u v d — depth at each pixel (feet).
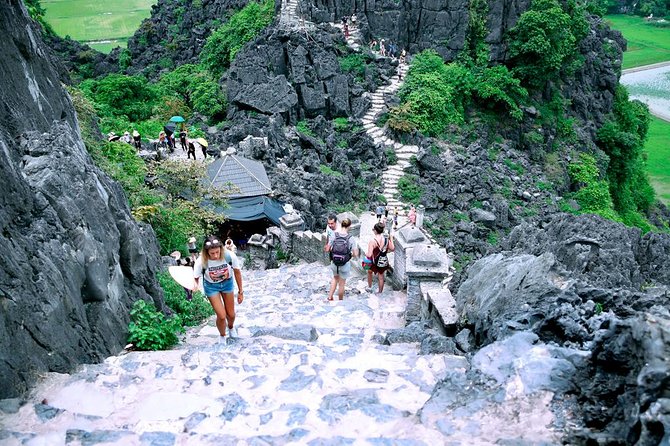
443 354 29.35
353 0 149.48
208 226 80.43
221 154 109.81
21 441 20.59
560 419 20.08
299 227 79.15
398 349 31.22
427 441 19.63
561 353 22.44
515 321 28.66
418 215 107.65
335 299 52.37
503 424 20.29
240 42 149.28
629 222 168.25
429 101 134.92
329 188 109.40
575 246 45.11
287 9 146.92
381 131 132.05
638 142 174.81
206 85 139.44
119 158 81.56
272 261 78.13
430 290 40.68
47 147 35.35
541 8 144.66
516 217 121.49
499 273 36.04
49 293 27.86
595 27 183.93
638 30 437.99
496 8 145.79
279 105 125.80
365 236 96.12
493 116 145.18
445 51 149.59
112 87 141.38
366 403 22.89
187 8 208.44
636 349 19.43
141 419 22.85
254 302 52.65
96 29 306.14
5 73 37.70
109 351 32.27
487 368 22.94
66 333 28.63
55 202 31.65
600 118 171.63
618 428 18.75
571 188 147.84
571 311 27.63
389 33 150.71
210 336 38.91
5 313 24.68
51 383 25.31
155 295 41.39
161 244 67.26
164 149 111.24
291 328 37.14
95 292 32.60
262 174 101.45
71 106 49.37
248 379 25.71
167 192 85.40
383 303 49.73
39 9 177.27
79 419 22.67
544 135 149.07
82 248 32.19
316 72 130.62
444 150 131.13
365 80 138.41
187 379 25.80
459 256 108.47
